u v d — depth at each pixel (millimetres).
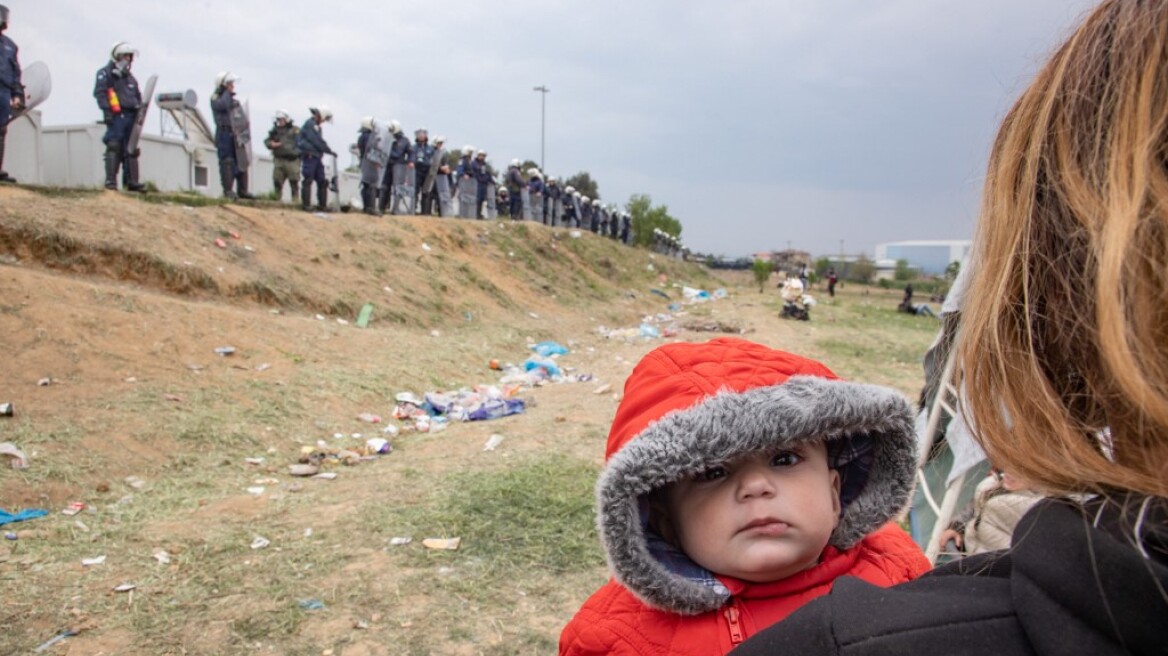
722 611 1304
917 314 31875
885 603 701
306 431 7352
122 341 7969
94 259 9867
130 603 4059
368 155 18359
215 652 3686
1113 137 603
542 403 9586
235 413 7270
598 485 1302
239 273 11445
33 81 14016
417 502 5703
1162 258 544
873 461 1463
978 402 725
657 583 1251
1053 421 628
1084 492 625
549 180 32750
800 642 715
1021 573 626
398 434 7879
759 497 1246
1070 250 633
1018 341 674
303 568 4574
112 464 5887
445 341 12500
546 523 5324
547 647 3871
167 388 7402
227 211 13281
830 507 1300
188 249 11242
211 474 6098
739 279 56656
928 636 636
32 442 5844
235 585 4332
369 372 9461
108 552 4625
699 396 1302
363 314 12430
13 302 7750
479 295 16828
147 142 16062
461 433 7922
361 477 6328
